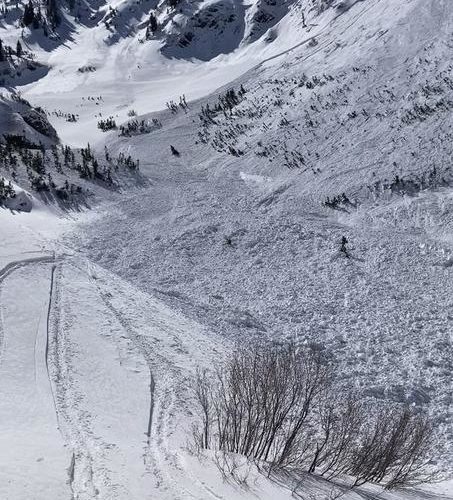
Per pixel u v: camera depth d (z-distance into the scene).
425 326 19.84
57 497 6.02
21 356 12.09
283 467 8.59
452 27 44.16
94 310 16.22
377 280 24.00
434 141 33.47
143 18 155.00
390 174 32.84
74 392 10.84
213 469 7.93
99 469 7.22
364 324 20.09
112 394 11.24
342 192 33.38
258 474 8.01
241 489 7.30
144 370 12.95
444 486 10.66
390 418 12.21
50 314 15.01
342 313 21.06
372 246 27.22
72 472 6.91
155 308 18.72
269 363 11.60
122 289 19.58
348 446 9.92
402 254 26.08
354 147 37.66
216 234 30.19
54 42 154.25
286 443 8.94
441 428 14.26
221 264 26.78
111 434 9.11
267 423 9.65
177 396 11.91
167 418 10.64
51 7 163.25
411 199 30.45
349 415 11.23
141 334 15.34
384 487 9.06
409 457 10.21
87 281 18.94
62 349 12.91
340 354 17.84
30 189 35.03
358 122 40.31
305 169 38.28
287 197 35.47
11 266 18.52
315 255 27.03
